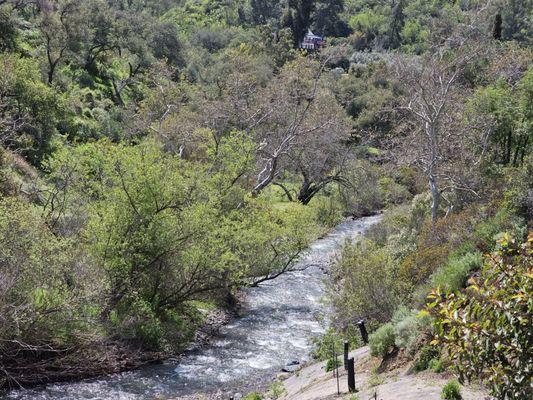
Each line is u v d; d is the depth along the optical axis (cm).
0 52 4975
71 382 1656
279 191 5012
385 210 4997
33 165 3584
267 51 8569
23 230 1750
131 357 1855
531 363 555
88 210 2150
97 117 5453
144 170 2045
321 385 1370
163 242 2064
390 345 1401
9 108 3638
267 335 2230
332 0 13175
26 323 1609
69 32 5956
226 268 2270
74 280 1780
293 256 2705
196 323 2262
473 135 3150
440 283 1533
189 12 13775
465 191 2962
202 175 2420
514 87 3288
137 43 7444
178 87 5828
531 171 2091
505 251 614
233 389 1669
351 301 1908
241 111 4547
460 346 588
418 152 3136
